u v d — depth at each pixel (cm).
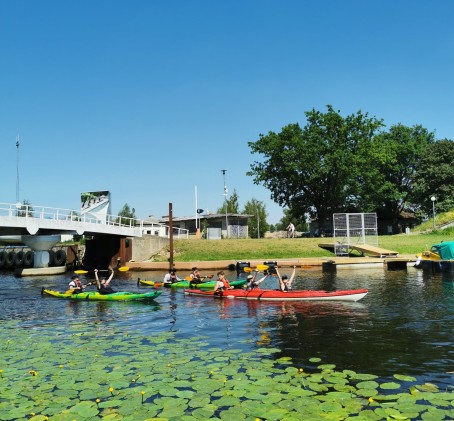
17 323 1656
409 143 7212
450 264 2652
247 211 8875
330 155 5553
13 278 3747
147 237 4609
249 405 757
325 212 6094
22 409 769
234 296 2139
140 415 730
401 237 4953
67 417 730
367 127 5825
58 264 4653
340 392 812
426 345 1170
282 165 5969
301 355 1094
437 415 706
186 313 1777
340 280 2764
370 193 6209
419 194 6738
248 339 1288
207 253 4444
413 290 2227
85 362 1055
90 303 2131
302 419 698
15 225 3569
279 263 3900
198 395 810
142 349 1178
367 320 1516
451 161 6556
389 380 897
